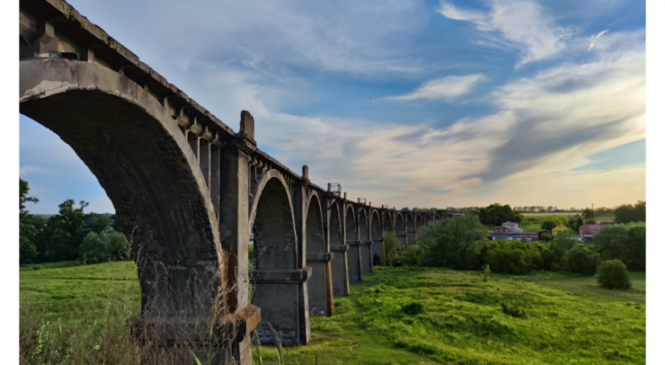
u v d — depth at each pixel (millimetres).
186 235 9008
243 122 10562
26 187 33812
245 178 10828
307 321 18266
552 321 21328
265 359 14984
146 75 6383
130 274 7094
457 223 51094
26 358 5457
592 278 39562
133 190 8523
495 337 18688
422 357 15211
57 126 6832
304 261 18859
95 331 6160
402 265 52406
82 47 5215
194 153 8805
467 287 31797
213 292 9070
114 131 7086
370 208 44375
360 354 15617
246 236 10812
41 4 4246
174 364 7809
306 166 19531
